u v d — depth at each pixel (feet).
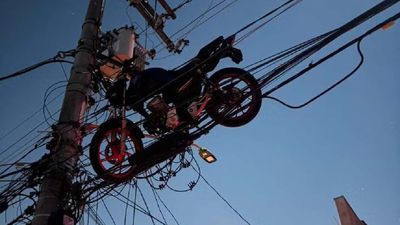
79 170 20.93
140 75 22.99
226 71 21.98
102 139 21.49
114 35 27.40
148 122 21.85
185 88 21.98
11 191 20.63
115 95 22.95
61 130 20.83
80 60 23.97
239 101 19.48
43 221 18.12
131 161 21.04
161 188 24.04
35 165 20.40
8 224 21.31
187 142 20.94
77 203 20.07
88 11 26.84
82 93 22.52
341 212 34.68
